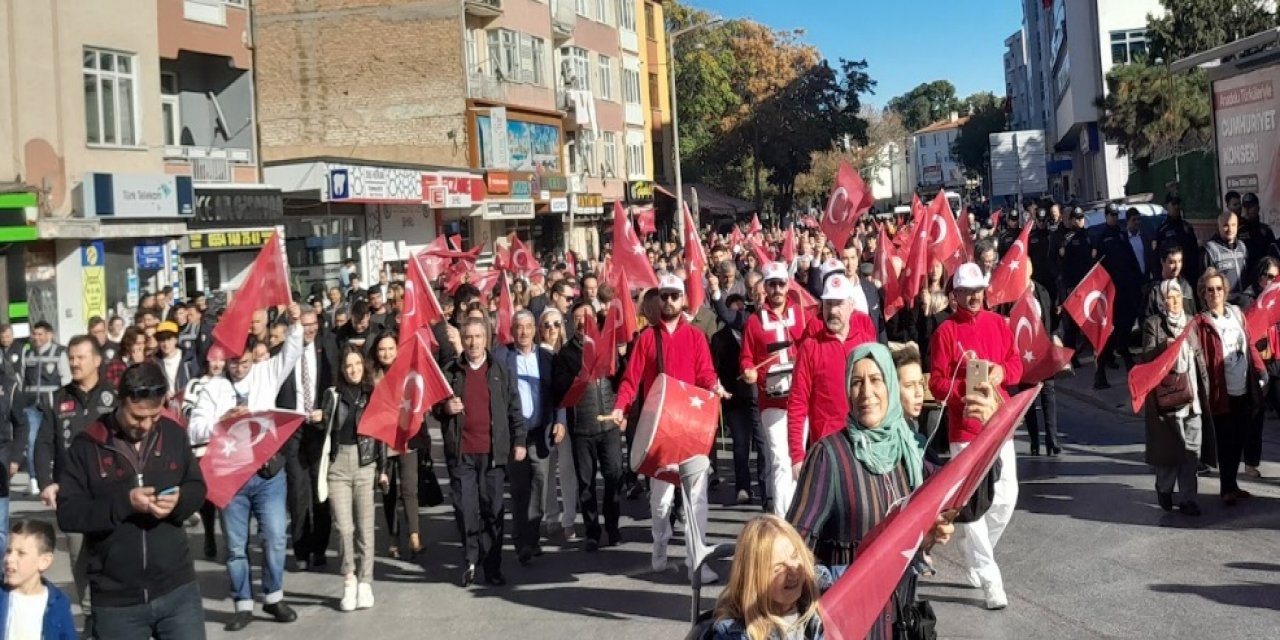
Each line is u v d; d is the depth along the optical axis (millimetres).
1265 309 11438
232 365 10164
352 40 43688
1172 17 39281
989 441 4152
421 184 38219
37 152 23500
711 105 77938
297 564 11141
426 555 11188
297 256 34062
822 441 5016
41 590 5629
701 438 8359
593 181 55875
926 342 13828
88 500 6051
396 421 9398
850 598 3887
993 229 31281
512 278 21578
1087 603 8141
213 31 32719
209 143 33562
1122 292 18656
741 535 3857
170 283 26672
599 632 8367
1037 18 103750
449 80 43250
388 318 17156
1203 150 23875
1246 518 10086
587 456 10805
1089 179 69938
